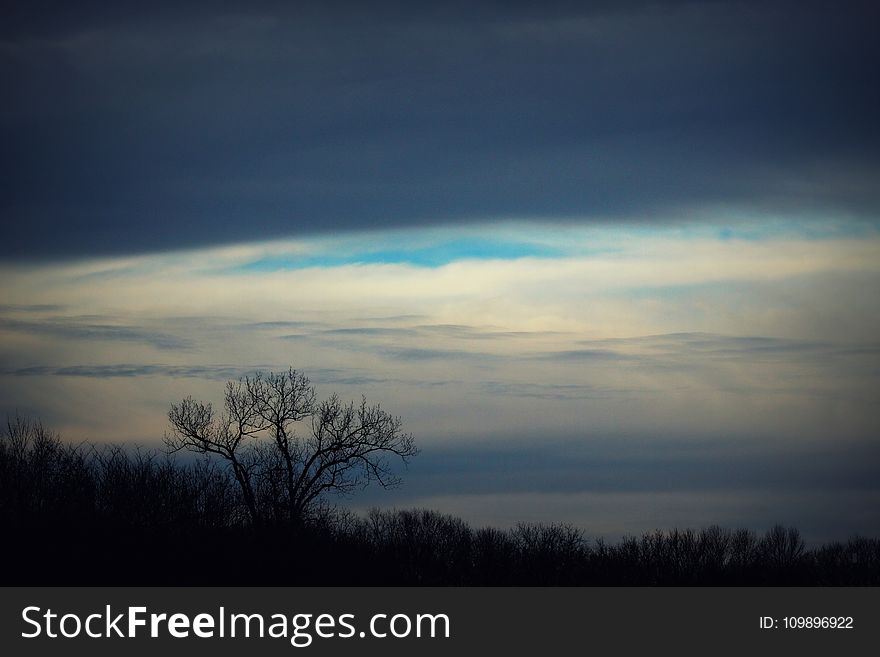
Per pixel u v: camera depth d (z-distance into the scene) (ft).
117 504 269.64
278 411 372.79
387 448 382.63
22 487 262.67
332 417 380.17
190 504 281.54
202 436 361.71
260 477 358.02
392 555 330.75
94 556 253.03
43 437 275.59
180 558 265.54
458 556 372.17
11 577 242.99
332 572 292.20
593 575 388.78
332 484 374.22
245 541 286.66
